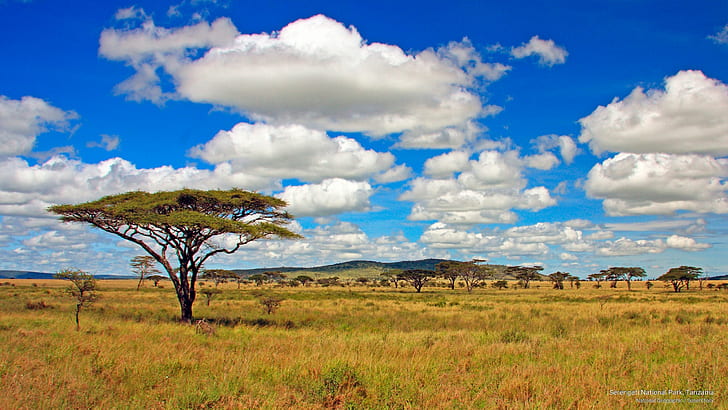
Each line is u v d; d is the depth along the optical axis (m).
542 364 10.31
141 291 66.69
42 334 14.33
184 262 23.67
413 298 56.88
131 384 8.34
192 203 24.09
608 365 10.17
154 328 17.88
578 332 17.70
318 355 11.04
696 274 94.88
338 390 8.11
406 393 8.01
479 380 8.91
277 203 24.86
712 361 9.99
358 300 49.06
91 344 12.23
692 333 15.95
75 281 18.19
